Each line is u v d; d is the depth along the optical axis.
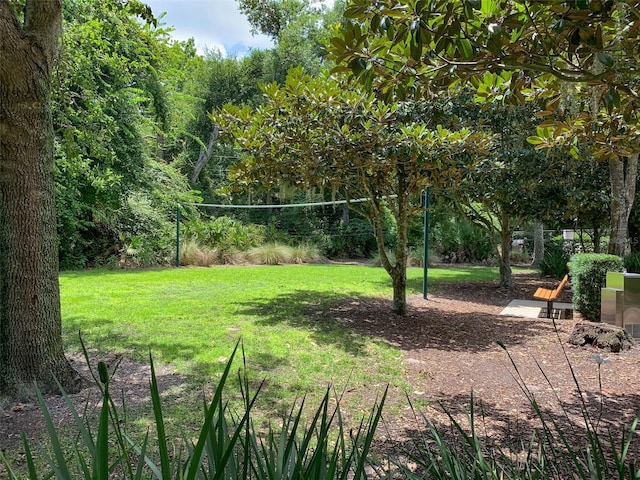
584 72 1.98
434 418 3.36
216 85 22.89
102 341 5.21
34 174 3.48
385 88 2.54
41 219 3.52
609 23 1.88
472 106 8.28
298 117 6.05
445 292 10.34
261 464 1.06
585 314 7.35
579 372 4.56
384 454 2.56
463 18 1.84
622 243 8.42
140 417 3.14
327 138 5.94
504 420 3.34
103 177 12.10
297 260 17.28
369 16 2.06
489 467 1.46
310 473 0.97
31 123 3.41
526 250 19.77
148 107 13.93
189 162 21.67
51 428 0.86
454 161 6.20
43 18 3.34
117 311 6.93
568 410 3.57
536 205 9.06
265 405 3.46
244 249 16.88
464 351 5.32
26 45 3.28
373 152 5.89
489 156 8.68
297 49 22.62
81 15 8.77
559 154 8.45
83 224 13.23
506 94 2.71
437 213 17.81
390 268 7.47
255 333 5.77
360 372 4.40
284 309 7.44
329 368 4.48
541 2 1.68
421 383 4.18
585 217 10.65
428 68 2.40
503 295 10.08
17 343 3.44
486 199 9.73
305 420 3.18
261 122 6.49
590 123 3.14
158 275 11.71
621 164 8.35
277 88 6.27
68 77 7.85
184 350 4.90
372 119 5.82
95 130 9.55
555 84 2.78
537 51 2.03
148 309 7.13
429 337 5.96
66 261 12.80
